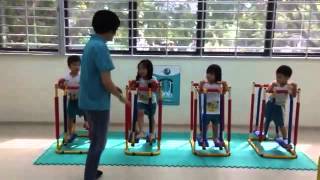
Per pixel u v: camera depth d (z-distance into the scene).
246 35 3.89
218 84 3.21
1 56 3.92
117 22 2.30
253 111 3.69
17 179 2.63
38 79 3.99
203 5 3.82
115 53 3.95
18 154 3.11
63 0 3.79
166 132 3.80
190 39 3.90
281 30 3.86
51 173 2.74
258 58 3.91
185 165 2.93
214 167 2.91
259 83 3.97
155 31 3.89
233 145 3.45
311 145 3.47
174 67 3.94
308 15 3.83
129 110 3.14
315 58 3.91
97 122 2.35
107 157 3.06
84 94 2.32
